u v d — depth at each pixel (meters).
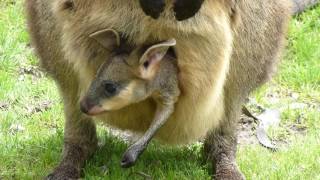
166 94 8.09
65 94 9.52
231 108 9.66
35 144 10.32
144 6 7.62
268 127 11.40
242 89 9.55
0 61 12.66
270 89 12.63
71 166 9.66
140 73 7.82
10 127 10.86
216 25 8.20
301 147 10.53
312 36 14.12
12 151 10.06
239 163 10.04
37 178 9.55
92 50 8.25
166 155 10.17
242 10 8.90
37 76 12.50
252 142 11.04
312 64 13.38
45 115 11.17
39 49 9.57
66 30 8.39
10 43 13.04
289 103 12.20
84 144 9.86
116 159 9.91
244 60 9.28
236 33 8.95
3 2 14.47
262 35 9.38
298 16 14.63
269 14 9.42
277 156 10.32
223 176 9.65
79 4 8.18
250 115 11.59
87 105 7.91
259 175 9.77
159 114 8.14
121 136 10.71
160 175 9.66
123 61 7.87
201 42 8.18
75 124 9.77
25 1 9.72
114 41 8.01
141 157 10.03
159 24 7.92
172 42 7.75
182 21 7.95
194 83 8.28
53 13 8.73
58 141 10.44
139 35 8.00
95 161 9.95
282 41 10.02
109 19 8.04
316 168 9.92
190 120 8.60
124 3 7.93
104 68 7.92
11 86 11.89
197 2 7.75
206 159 10.02
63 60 9.07
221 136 9.88
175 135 8.81
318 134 11.09
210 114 8.87
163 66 8.00
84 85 8.65
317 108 12.09
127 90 7.88
